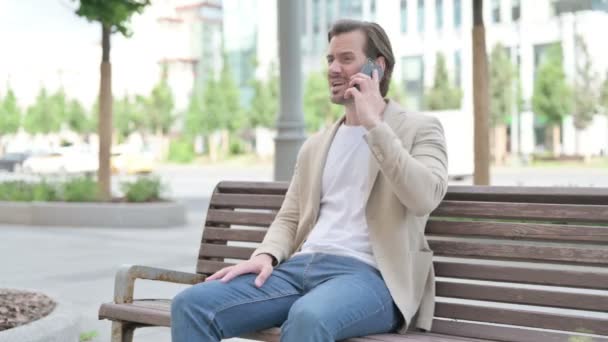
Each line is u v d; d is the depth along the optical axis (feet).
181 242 35.76
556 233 9.04
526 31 185.98
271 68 210.38
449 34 200.75
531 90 186.80
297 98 32.01
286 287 9.25
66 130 249.75
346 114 9.89
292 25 31.83
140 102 232.53
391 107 9.62
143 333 16.08
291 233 10.18
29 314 13.17
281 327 8.44
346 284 8.68
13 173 124.36
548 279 9.00
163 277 10.49
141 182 47.91
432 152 9.24
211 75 224.94
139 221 43.60
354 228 9.41
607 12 166.50
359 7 217.97
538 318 8.98
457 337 9.02
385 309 8.84
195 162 225.35
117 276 10.20
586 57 159.02
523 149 190.49
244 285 9.04
